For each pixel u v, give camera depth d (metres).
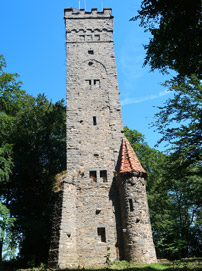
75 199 18.14
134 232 16.19
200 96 17.88
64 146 27.67
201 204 18.30
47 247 22.44
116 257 16.39
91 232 17.14
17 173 24.55
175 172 17.36
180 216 26.84
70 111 21.42
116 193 18.53
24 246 22.77
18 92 22.38
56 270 13.72
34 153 25.95
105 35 25.45
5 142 23.72
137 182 17.70
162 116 18.80
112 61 24.08
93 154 19.84
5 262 21.81
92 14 26.41
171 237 25.45
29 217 22.97
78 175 19.02
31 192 24.75
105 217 17.62
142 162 28.98
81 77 23.06
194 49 8.47
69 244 16.30
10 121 21.47
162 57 9.34
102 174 19.45
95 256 16.36
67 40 24.81
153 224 26.73
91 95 22.31
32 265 20.89
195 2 7.75
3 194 24.69
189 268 12.05
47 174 26.30
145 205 17.25
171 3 8.19
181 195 26.45
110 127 21.03
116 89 22.75
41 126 27.27
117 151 20.11
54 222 17.23
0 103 22.05
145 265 14.30
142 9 8.79
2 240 20.73
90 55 24.20
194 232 25.64
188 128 17.33
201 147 16.92
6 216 17.41
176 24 8.17
